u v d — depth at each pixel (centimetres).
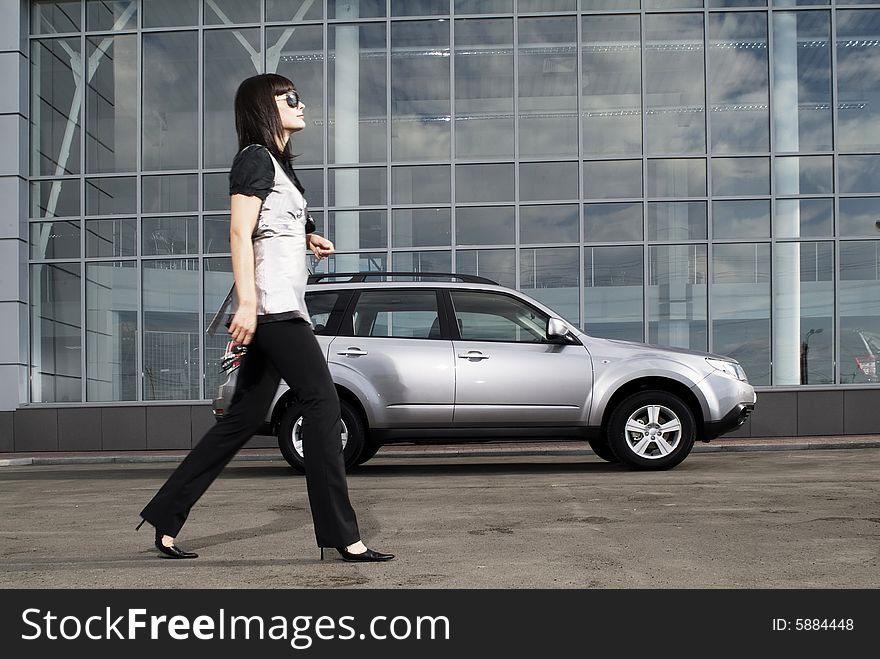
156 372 1562
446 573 399
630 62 1538
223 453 441
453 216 1528
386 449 1337
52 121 1614
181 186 1580
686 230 1505
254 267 420
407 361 909
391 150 1550
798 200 1502
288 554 450
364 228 1540
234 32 1594
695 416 927
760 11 1527
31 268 1598
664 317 1494
